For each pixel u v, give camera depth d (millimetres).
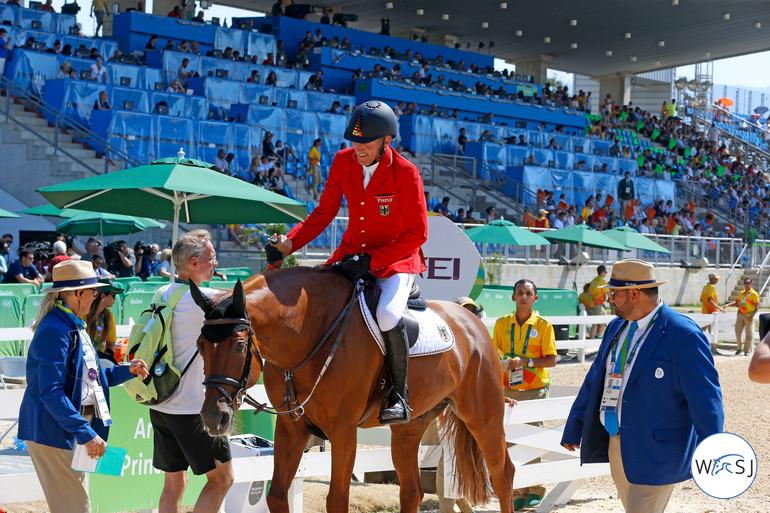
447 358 6191
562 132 40812
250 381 5098
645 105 62969
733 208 46188
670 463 5133
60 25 29219
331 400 5469
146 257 20359
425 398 6055
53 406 4832
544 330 8609
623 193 35719
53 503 5145
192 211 10844
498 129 35656
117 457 5199
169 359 5234
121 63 27469
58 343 4945
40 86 25484
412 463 6434
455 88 38531
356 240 6016
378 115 5523
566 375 17000
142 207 10703
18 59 25109
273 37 35062
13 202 22328
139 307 15859
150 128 24844
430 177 32312
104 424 5125
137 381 5289
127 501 6320
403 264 5871
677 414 5199
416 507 6406
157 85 27328
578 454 8547
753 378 3627
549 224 31219
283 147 28297
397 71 36531
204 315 5000
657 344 5199
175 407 5297
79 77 26031
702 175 48875
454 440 7074
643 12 43688
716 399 5012
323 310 5480
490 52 53719
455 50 43781
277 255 5836
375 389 5742
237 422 8125
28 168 22562
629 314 5340
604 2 41750
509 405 7980
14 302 14180
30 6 29047
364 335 5578
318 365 5434
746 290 22141
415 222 5793
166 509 5555
